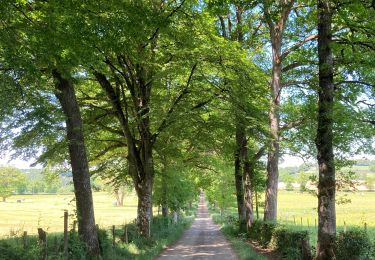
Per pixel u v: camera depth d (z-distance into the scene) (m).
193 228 49.09
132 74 22.23
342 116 12.22
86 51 10.70
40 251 11.66
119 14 10.47
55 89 14.38
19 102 13.42
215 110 23.58
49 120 14.27
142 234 23.36
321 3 13.38
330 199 12.81
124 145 27.20
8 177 82.12
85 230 15.14
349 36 14.35
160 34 18.33
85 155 15.71
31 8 10.50
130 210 90.12
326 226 12.71
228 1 14.29
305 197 133.38
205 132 25.05
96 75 21.33
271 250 20.34
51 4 9.81
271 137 23.66
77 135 15.52
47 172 26.58
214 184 53.94
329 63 13.16
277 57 24.47
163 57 20.47
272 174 25.70
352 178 15.18
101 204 131.88
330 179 12.84
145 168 23.91
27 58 10.03
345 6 13.09
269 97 23.72
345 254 11.87
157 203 39.34
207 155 31.73
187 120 22.09
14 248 11.16
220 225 53.03
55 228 35.75
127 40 11.16
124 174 29.69
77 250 13.59
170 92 23.16
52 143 19.02
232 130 24.64
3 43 9.59
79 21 10.01
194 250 22.25
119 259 15.81
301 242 14.85
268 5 14.34
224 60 19.75
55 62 10.98
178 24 17.52
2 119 13.80
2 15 9.42
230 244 26.05
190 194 46.44
